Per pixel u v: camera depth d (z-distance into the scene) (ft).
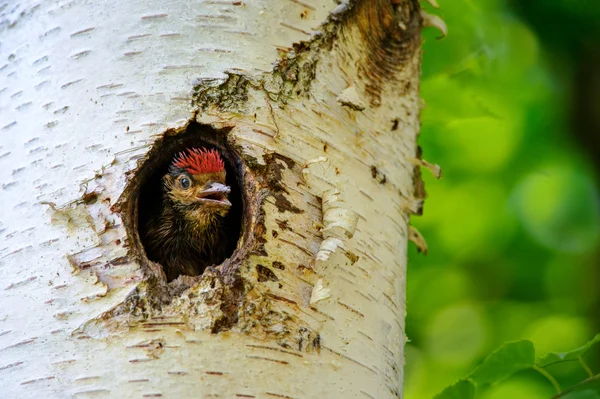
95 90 25.07
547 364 29.50
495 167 57.88
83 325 22.70
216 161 33.14
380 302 25.71
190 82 24.88
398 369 26.37
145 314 22.59
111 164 24.26
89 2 26.30
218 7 25.73
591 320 59.77
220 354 22.29
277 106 25.21
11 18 27.37
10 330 23.26
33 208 24.49
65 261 23.56
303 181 24.93
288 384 22.62
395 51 28.71
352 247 25.17
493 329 61.16
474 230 61.00
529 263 61.82
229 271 23.29
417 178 29.96
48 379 22.34
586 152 59.11
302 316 23.48
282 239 24.02
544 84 54.49
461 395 30.55
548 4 54.65
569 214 60.90
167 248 37.27
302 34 26.22
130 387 21.85
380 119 27.84
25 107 25.94
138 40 25.38
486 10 49.65
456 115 43.57
